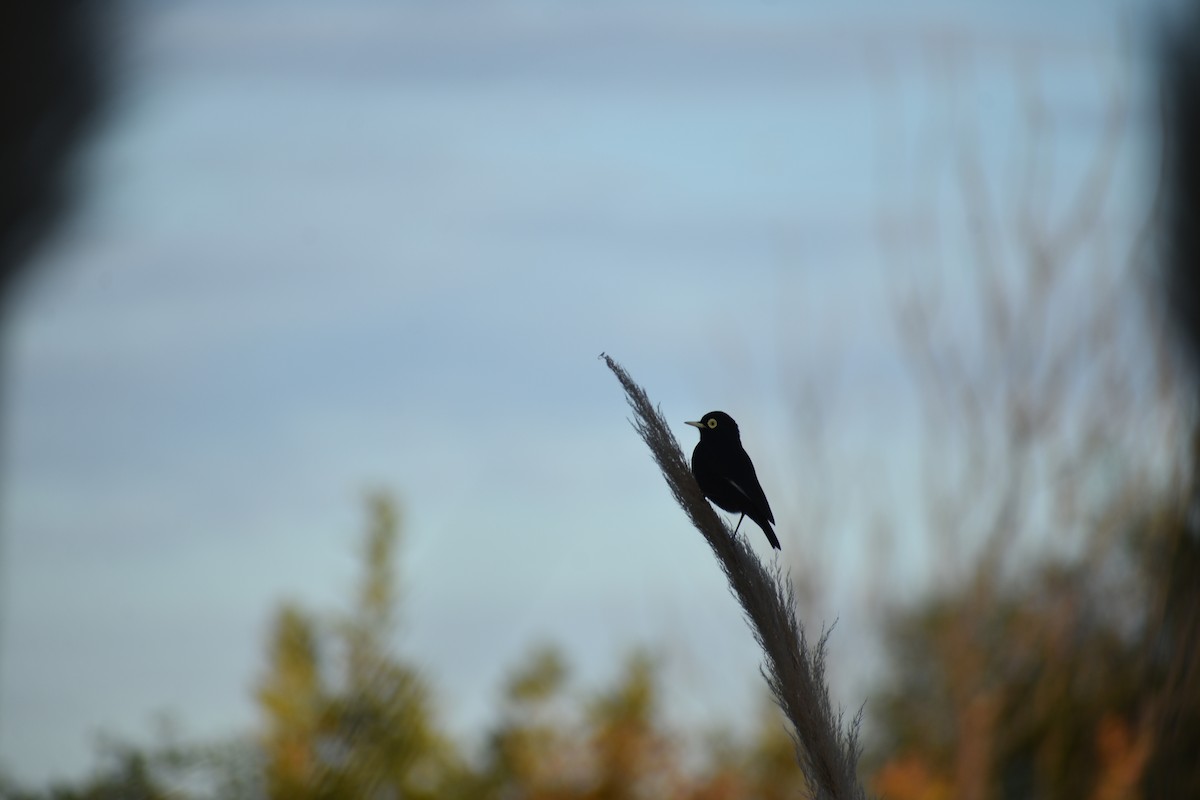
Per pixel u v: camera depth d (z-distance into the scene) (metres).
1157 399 10.43
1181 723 10.03
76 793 11.82
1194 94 5.82
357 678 12.43
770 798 21.16
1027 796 19.47
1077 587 18.91
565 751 21.39
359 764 12.34
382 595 12.69
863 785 6.60
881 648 21.64
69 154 2.49
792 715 6.54
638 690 21.42
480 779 19.58
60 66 2.46
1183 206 5.69
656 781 21.22
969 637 20.47
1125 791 16.38
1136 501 17.61
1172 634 10.40
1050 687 18.95
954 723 21.27
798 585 20.53
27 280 2.48
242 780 12.48
